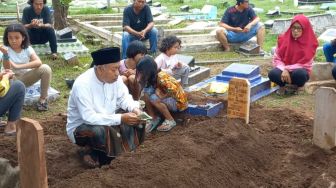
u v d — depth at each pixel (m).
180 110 7.38
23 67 7.99
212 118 7.31
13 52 8.02
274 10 18.28
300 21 8.88
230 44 12.62
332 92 6.43
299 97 8.82
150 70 7.17
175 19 16.52
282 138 7.05
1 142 6.89
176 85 7.29
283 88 8.93
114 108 6.41
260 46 12.45
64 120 7.84
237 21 12.45
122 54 11.43
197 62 11.30
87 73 6.27
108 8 19.08
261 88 8.88
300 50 8.91
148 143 6.45
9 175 6.12
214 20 16.80
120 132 6.35
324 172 6.13
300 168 6.41
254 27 12.45
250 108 8.20
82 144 6.33
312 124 7.51
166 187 5.55
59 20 13.27
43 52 11.12
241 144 6.55
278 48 9.21
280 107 8.28
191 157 6.05
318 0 21.52
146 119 6.37
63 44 11.53
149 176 5.62
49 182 6.05
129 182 5.50
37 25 10.75
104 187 5.42
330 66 9.28
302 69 8.76
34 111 8.35
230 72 8.81
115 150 6.27
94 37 13.56
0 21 16.02
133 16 11.45
